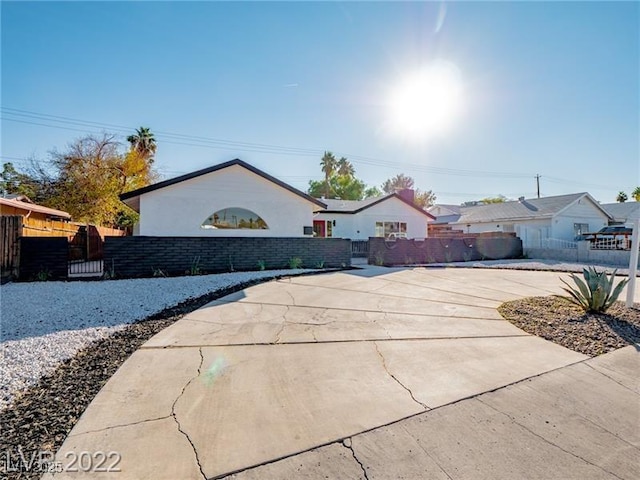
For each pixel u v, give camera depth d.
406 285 7.89
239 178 12.03
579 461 1.86
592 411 2.38
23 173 18.31
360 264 13.68
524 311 5.22
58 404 2.41
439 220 28.81
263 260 10.48
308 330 4.29
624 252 14.23
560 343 3.82
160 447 1.94
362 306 5.66
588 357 3.39
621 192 37.56
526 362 3.27
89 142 19.67
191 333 4.11
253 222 12.19
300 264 10.98
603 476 1.75
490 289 7.44
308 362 3.25
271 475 1.73
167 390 2.65
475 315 5.11
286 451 1.92
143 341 3.82
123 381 2.80
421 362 3.27
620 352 3.51
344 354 3.47
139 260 8.71
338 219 20.16
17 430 2.08
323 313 5.16
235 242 10.05
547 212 21.02
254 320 4.72
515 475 1.75
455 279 9.05
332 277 8.97
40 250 7.78
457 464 1.82
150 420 2.22
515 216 22.38
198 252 9.49
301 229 12.87
